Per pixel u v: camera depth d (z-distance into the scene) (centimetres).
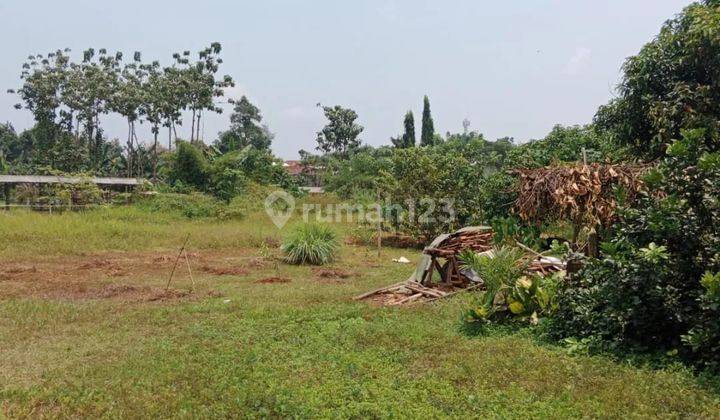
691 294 550
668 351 562
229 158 3266
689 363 543
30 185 3044
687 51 909
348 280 1141
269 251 1491
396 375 546
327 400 486
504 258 749
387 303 888
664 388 492
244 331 720
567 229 1187
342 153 5041
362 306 849
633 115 995
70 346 663
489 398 484
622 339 592
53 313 818
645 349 580
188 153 3203
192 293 987
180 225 2098
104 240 1659
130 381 542
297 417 454
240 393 504
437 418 448
